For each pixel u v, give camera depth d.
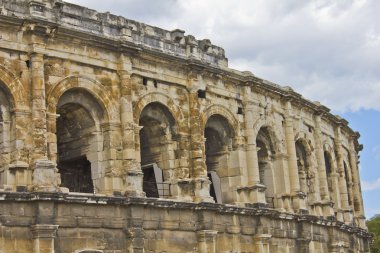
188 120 53.84
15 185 42.41
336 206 75.19
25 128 43.41
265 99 62.47
